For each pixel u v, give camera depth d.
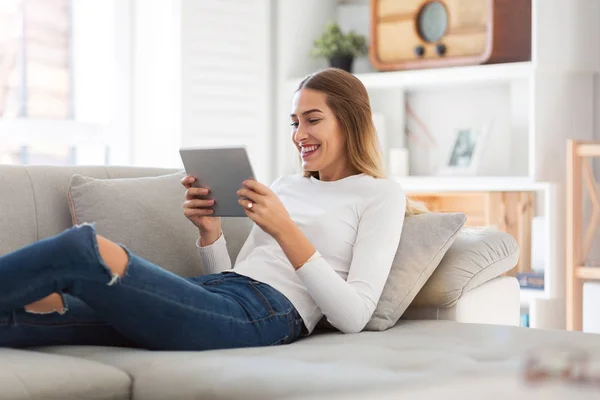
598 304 3.72
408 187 4.39
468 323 2.35
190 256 2.62
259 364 1.77
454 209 4.30
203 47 4.61
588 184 3.83
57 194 2.60
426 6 4.44
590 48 4.14
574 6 4.09
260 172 4.77
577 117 4.14
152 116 4.77
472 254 2.50
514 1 4.27
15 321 1.95
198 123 4.61
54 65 4.84
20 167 2.58
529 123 4.25
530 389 1.17
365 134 2.44
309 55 4.87
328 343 2.08
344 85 2.44
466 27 4.29
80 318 2.04
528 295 4.00
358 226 2.34
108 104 4.94
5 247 2.44
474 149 4.45
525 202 4.20
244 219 2.88
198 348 2.01
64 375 1.71
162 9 4.68
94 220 2.55
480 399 1.12
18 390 1.62
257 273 2.29
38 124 4.78
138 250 2.55
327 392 1.58
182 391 1.71
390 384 1.60
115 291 1.88
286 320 2.17
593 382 1.18
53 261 1.82
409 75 4.43
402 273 2.38
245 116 4.72
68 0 4.86
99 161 4.95
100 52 4.93
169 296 1.94
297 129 2.45
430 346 2.00
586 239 3.84
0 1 4.72
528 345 2.01
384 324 2.30
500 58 4.23
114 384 1.77
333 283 2.14
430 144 4.73
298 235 2.14
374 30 4.61
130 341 2.11
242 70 4.71
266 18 4.75
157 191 2.67
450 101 4.66
